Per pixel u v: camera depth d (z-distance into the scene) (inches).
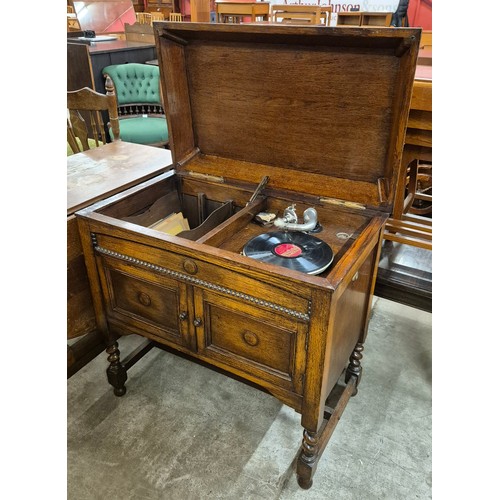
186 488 60.4
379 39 49.9
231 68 64.3
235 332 53.2
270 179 67.4
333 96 58.9
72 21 283.6
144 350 76.5
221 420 71.1
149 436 68.1
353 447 66.5
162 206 71.6
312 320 45.4
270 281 46.0
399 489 60.5
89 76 175.9
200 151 74.8
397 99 53.9
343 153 62.0
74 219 60.3
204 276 51.1
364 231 54.2
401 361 83.3
